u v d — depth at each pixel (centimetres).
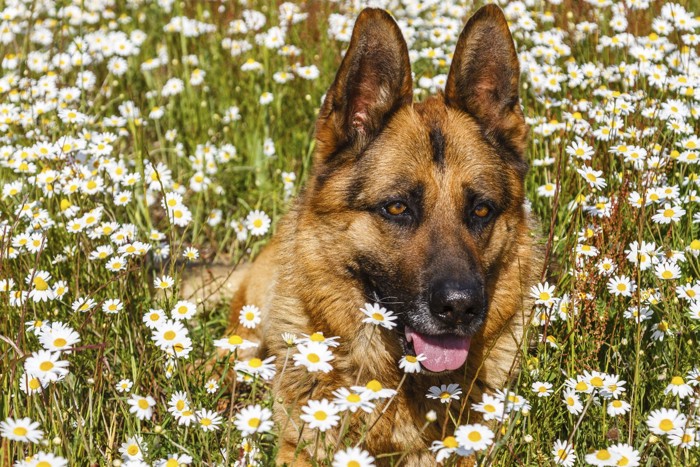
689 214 138
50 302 135
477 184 130
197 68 198
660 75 155
